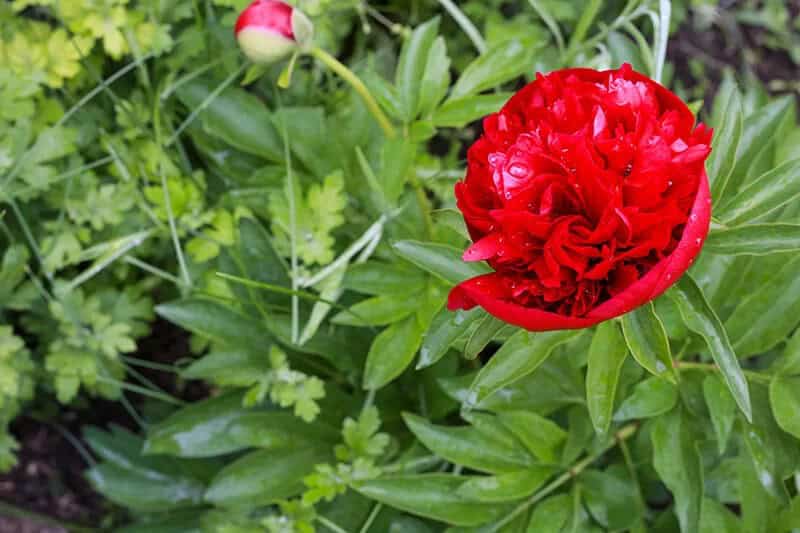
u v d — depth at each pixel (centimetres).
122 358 109
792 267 89
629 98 76
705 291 94
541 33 114
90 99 111
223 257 103
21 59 105
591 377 82
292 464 99
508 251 75
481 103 96
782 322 89
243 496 98
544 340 82
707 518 91
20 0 105
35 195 105
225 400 102
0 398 104
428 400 102
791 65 133
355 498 99
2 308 110
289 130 104
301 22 90
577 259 75
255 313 102
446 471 101
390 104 97
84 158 110
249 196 105
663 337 78
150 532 104
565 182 75
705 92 130
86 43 106
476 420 93
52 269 104
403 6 122
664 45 94
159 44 106
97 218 106
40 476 118
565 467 93
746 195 82
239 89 106
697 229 74
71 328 106
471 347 80
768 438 89
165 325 120
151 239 110
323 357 106
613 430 95
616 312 75
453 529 92
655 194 74
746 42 134
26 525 117
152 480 108
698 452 89
